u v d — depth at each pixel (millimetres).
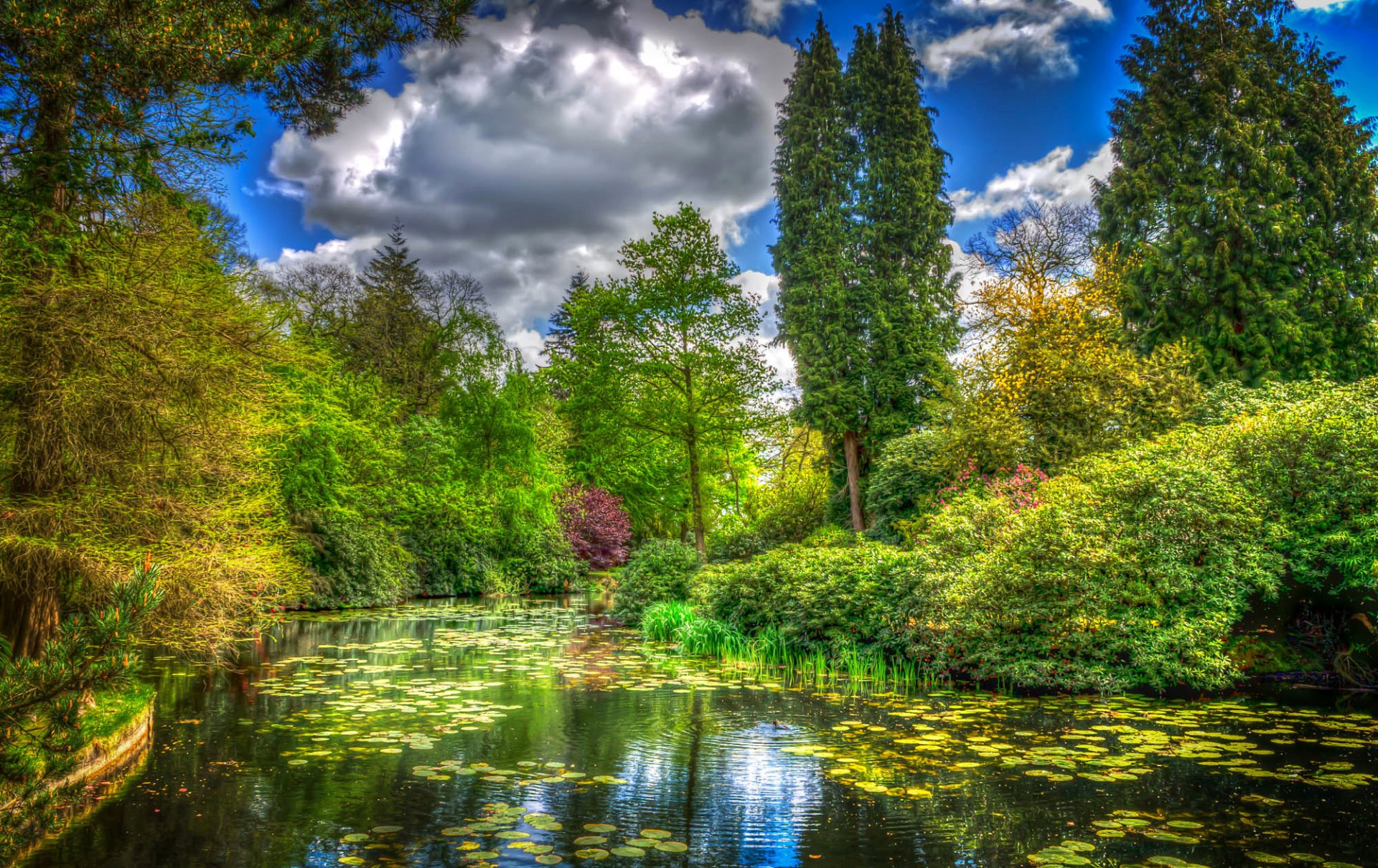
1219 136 16703
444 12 6684
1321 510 7113
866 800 4125
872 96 20516
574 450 28516
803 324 19859
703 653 10008
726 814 3914
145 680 7836
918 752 5090
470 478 22297
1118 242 17969
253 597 6758
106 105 4664
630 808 4012
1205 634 6688
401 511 20125
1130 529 7223
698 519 16984
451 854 3396
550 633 12461
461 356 23344
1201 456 7930
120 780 4441
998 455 11781
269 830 3680
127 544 5305
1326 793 4176
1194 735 5473
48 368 4980
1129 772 4586
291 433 11445
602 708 6535
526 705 6637
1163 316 16875
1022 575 7285
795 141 20906
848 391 18891
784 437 20844
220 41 4797
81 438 5191
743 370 16781
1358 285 16062
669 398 17094
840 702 6805
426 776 4555
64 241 4977
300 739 5434
